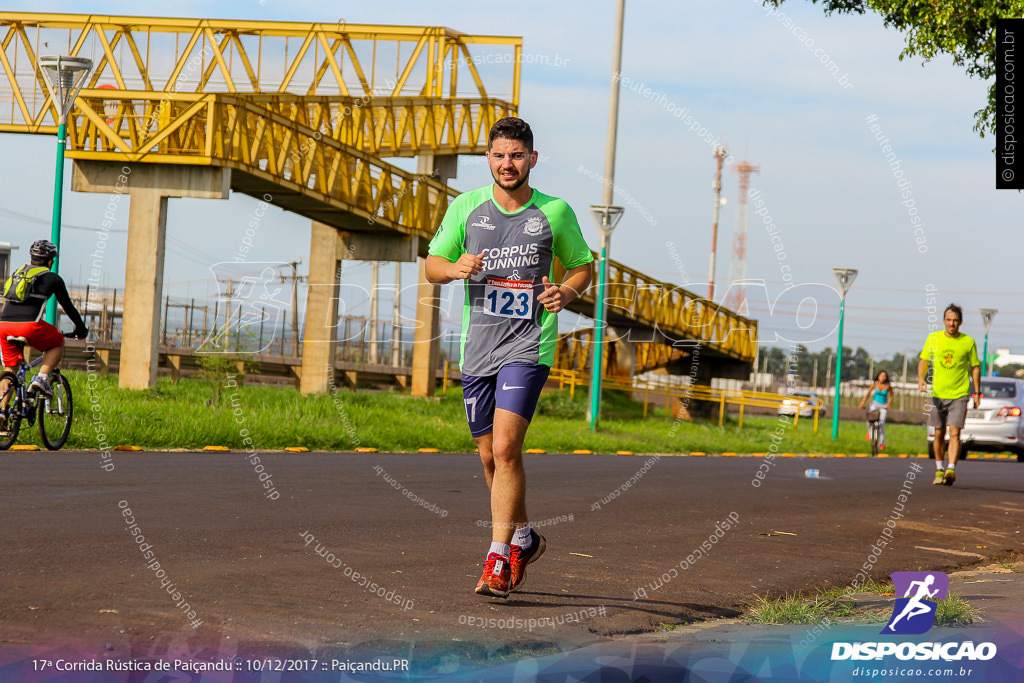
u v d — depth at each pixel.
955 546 13.03
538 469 20.75
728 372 59.84
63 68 24.94
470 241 8.23
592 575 9.54
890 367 100.75
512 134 7.99
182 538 9.98
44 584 7.61
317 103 40.62
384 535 11.10
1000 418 34.91
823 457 33.41
